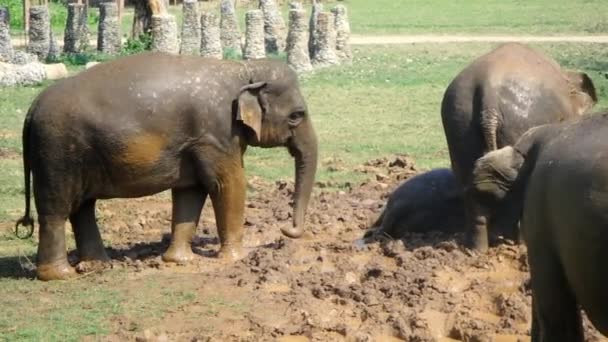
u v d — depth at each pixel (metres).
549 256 8.05
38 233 14.84
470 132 13.89
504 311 12.08
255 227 15.91
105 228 16.42
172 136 13.55
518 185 9.36
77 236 14.02
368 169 20.27
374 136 24.19
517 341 11.28
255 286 12.99
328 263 13.95
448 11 59.44
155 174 13.60
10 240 15.70
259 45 39.38
